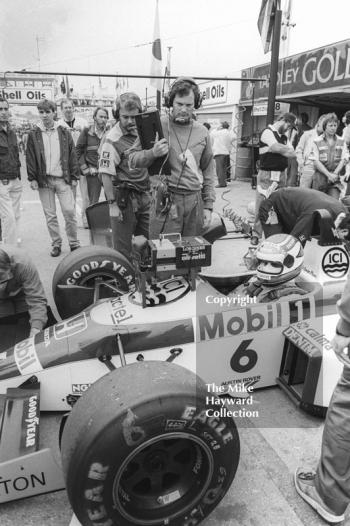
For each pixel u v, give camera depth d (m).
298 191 3.76
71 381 2.40
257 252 2.73
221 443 1.75
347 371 1.76
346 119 6.40
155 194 3.23
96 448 1.58
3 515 1.97
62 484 1.97
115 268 3.28
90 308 2.66
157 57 8.70
